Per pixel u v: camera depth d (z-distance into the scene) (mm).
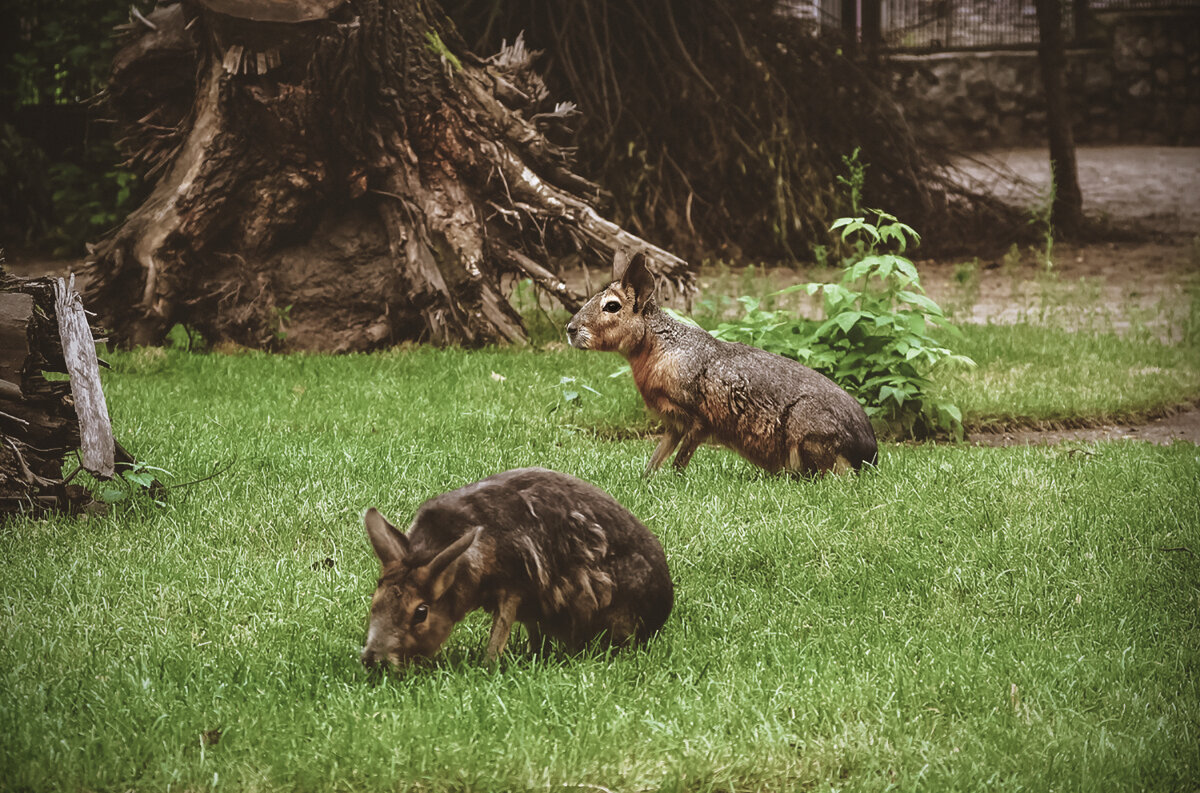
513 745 5156
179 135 16219
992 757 5203
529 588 5816
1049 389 13289
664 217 24656
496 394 12836
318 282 16234
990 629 6695
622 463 9953
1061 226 27984
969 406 12422
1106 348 15836
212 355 14984
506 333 16125
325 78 15250
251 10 14625
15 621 6445
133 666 5930
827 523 8336
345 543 7941
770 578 7551
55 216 26172
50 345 8586
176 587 7039
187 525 8102
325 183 16203
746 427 9578
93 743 5121
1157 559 7684
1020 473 9398
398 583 5402
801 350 11875
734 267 24734
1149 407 13008
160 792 4852
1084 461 9961
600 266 24375
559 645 6230
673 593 6598
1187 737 5340
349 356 15312
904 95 30078
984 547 7805
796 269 24625
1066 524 8227
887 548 7898
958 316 19047
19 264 23484
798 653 6293
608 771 5012
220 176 15633
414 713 5328
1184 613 6875
